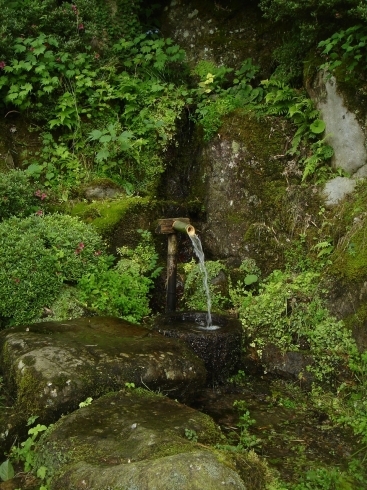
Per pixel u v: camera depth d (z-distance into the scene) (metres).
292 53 6.39
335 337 4.71
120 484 2.50
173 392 4.06
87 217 6.00
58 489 2.74
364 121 5.54
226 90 7.05
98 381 3.73
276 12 6.04
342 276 4.88
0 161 6.30
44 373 3.67
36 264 5.03
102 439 3.04
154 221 6.11
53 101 6.83
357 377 4.49
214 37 7.59
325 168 5.79
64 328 4.55
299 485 3.16
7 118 6.70
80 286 5.30
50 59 6.71
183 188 6.84
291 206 5.80
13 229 5.18
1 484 3.08
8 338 4.27
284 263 5.73
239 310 5.40
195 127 6.88
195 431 3.19
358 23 5.45
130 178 6.68
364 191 5.38
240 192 6.10
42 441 3.21
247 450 3.61
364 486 3.29
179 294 5.80
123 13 7.65
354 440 3.87
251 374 4.93
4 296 4.89
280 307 5.03
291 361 4.79
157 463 2.52
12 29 6.75
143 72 7.40
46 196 6.16
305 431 3.98
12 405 3.83
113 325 4.75
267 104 6.37
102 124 6.88
